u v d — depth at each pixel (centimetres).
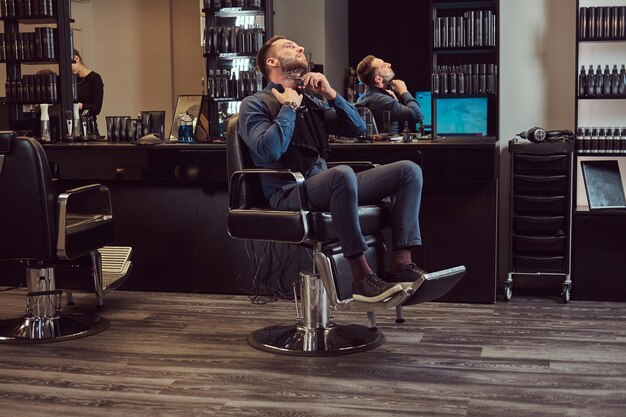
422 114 497
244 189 362
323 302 368
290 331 373
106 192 409
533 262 461
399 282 334
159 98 524
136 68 526
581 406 289
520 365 337
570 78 483
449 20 472
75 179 492
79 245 382
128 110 527
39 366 344
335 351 355
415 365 339
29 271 391
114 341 381
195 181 479
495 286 450
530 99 488
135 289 494
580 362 341
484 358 347
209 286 484
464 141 457
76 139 519
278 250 471
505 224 494
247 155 363
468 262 451
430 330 394
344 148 450
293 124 350
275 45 371
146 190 491
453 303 453
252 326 407
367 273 336
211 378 325
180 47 520
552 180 456
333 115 384
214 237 482
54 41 532
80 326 396
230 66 517
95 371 336
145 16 523
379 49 507
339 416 282
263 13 512
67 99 530
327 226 340
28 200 370
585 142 458
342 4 516
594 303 452
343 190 328
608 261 454
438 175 442
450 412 285
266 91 369
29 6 530
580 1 481
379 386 313
